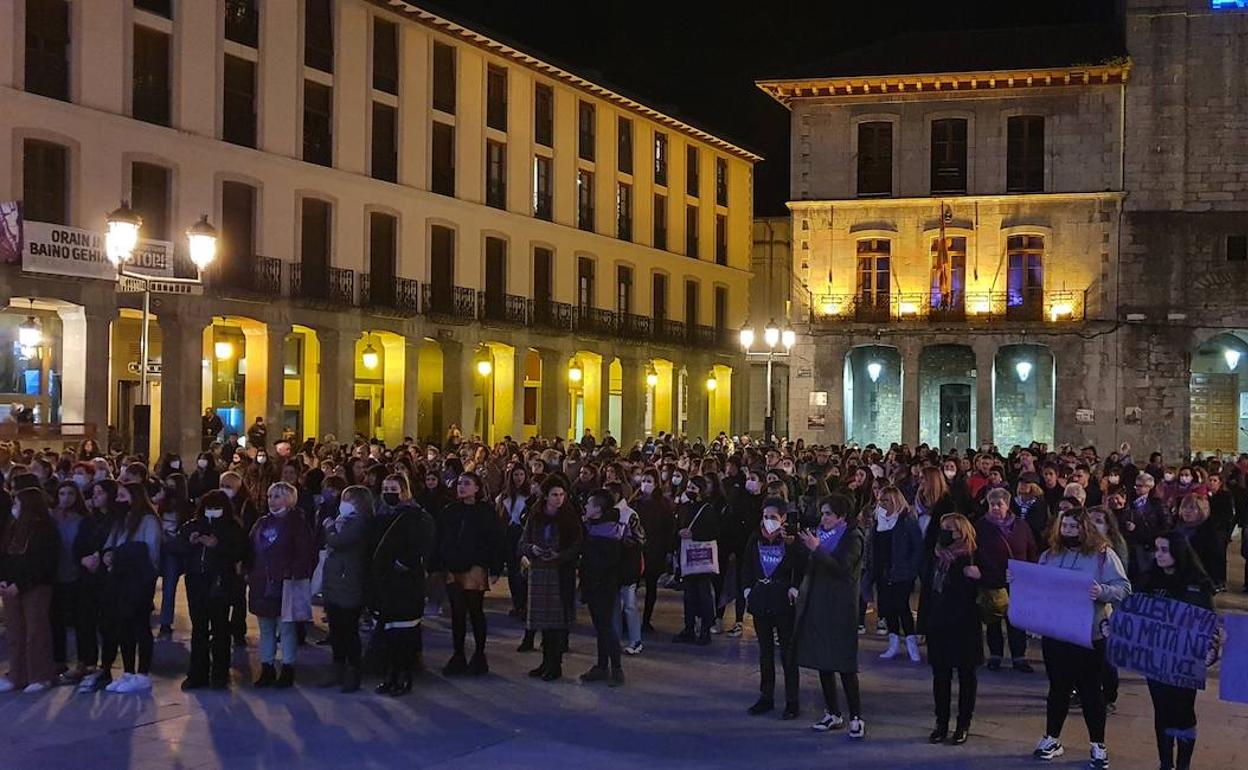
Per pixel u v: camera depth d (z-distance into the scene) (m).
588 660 13.56
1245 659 8.51
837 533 10.30
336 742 9.87
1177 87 38.66
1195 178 38.62
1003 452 40.94
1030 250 39.56
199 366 33.03
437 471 16.77
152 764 9.20
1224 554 20.05
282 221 35.75
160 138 32.12
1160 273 38.66
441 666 13.11
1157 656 8.82
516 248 44.94
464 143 42.62
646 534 15.36
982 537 12.09
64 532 12.49
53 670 11.95
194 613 11.80
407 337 40.12
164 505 14.59
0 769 9.02
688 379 55.22
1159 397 38.56
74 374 30.72
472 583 12.54
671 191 54.28
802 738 10.16
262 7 35.19
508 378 44.69
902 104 40.44
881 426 42.84
